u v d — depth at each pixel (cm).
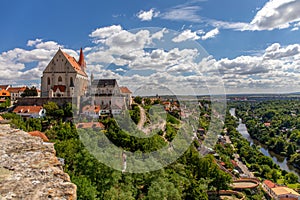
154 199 2127
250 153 8362
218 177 4212
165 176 2395
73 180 1978
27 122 5409
